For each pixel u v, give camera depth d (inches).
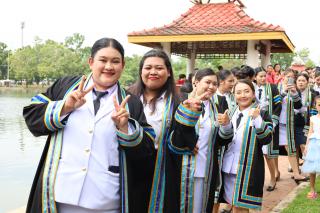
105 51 111.7
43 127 108.3
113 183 110.3
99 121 110.0
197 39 483.5
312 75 459.8
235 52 547.2
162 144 135.6
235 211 181.3
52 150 109.3
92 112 110.4
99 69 112.2
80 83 107.4
